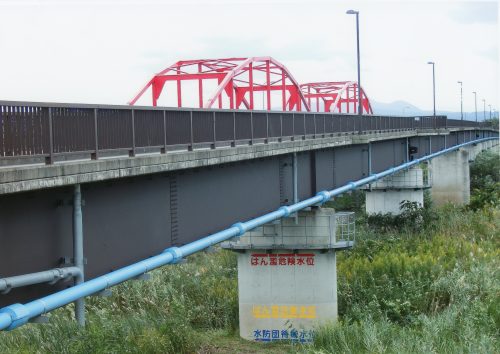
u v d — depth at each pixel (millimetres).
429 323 23406
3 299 11648
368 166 37031
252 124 21094
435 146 61719
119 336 20109
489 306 25953
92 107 12805
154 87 51469
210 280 33031
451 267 32969
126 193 14867
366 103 90625
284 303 27672
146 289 30266
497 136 129875
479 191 70812
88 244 13594
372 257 37938
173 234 16844
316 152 27422
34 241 12211
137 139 14500
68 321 23234
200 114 17547
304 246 27500
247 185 21281
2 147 10719
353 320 27172
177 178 17047
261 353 25312
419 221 48500
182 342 22750
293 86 63156
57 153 11875
